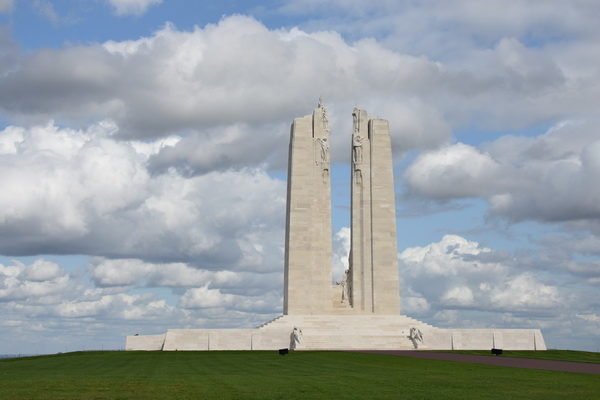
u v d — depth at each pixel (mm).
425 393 33812
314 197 96812
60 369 53312
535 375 45031
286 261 97625
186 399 31328
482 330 86500
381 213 97000
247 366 54531
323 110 98750
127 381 40594
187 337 83938
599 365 56625
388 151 98500
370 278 95688
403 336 85875
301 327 88438
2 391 34969
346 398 31641
